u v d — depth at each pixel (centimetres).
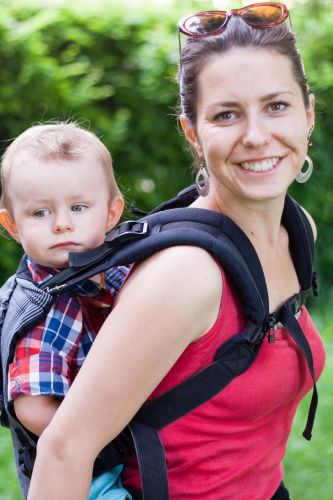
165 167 767
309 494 466
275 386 236
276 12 233
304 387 248
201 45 236
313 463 495
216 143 234
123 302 221
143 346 216
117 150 744
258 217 246
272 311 247
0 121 696
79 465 219
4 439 532
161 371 219
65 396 231
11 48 682
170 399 227
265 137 230
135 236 227
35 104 695
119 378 217
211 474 237
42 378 236
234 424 236
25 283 252
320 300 837
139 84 737
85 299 249
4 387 246
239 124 233
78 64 705
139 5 752
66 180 255
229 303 225
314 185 834
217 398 229
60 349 242
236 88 230
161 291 216
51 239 255
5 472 488
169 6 761
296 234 257
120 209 276
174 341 217
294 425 538
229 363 226
